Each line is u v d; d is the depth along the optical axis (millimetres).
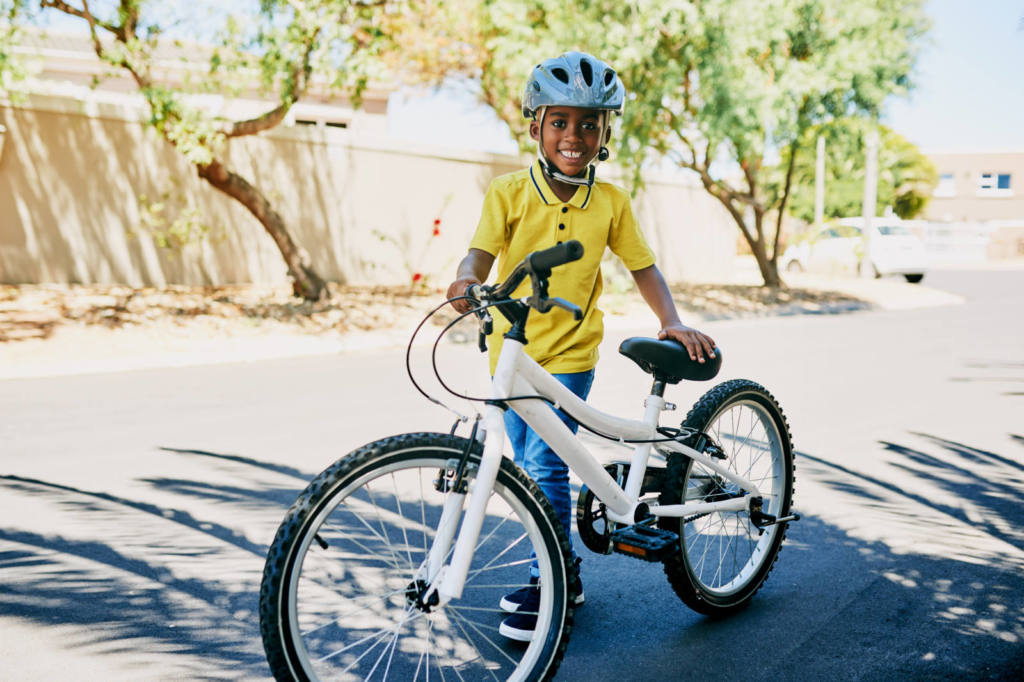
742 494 3234
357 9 11078
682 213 21359
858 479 4918
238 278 13719
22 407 6770
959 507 4426
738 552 3635
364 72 10523
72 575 3471
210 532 3998
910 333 12219
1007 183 53188
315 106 22766
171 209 13023
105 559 3646
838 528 4105
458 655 2838
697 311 15078
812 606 3246
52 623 3041
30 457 5289
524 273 2207
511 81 15055
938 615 3150
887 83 15266
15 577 3439
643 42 13000
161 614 3133
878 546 3867
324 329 10742
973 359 9609
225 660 2803
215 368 8719
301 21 10391
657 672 2750
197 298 12000
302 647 2117
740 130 13891
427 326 11445
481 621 3098
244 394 7352
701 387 7832
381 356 9602
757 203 18594
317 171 14531
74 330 9656
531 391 2395
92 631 2986
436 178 16047
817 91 15008
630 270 3092
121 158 12539
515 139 17922
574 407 2564
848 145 17047
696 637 3002
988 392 7625
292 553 2090
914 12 15352
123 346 9211
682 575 3006
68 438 5777
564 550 2432
